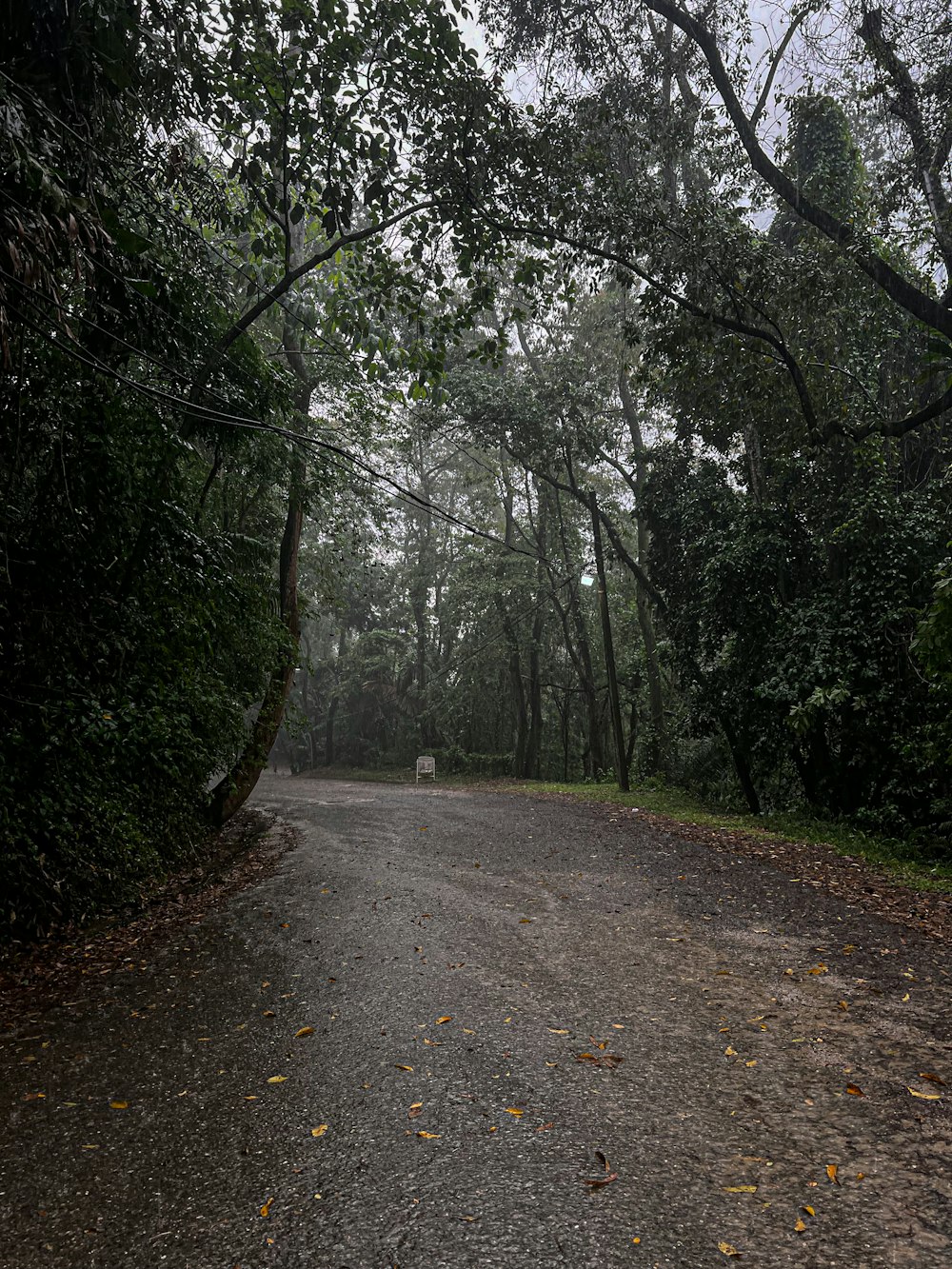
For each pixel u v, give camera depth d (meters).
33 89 5.93
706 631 15.41
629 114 11.29
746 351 11.38
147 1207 2.91
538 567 27.44
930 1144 3.17
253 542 12.05
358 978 5.54
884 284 9.98
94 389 7.71
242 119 8.29
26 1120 3.64
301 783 28.70
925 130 10.27
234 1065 4.18
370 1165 3.12
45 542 7.68
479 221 9.80
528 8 9.99
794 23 9.74
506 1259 2.53
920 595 12.13
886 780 12.43
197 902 8.38
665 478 18.31
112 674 8.88
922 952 5.86
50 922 7.11
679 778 21.69
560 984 5.25
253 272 10.19
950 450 13.27
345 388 15.30
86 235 5.73
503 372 23.70
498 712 33.91
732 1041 4.27
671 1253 2.55
